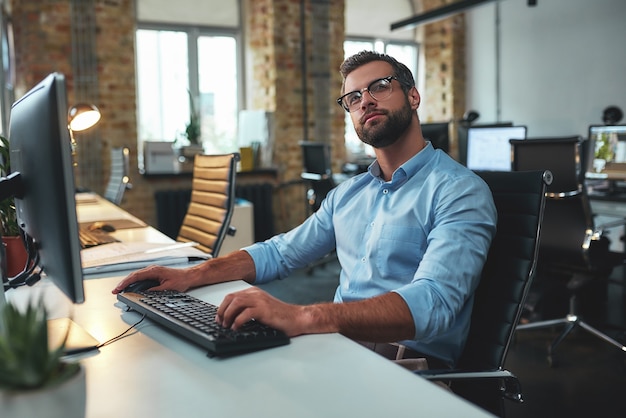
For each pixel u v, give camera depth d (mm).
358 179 1607
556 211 2900
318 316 1073
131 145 5348
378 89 1469
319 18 6109
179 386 836
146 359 951
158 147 5375
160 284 1372
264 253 1612
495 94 7113
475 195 1334
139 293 1307
